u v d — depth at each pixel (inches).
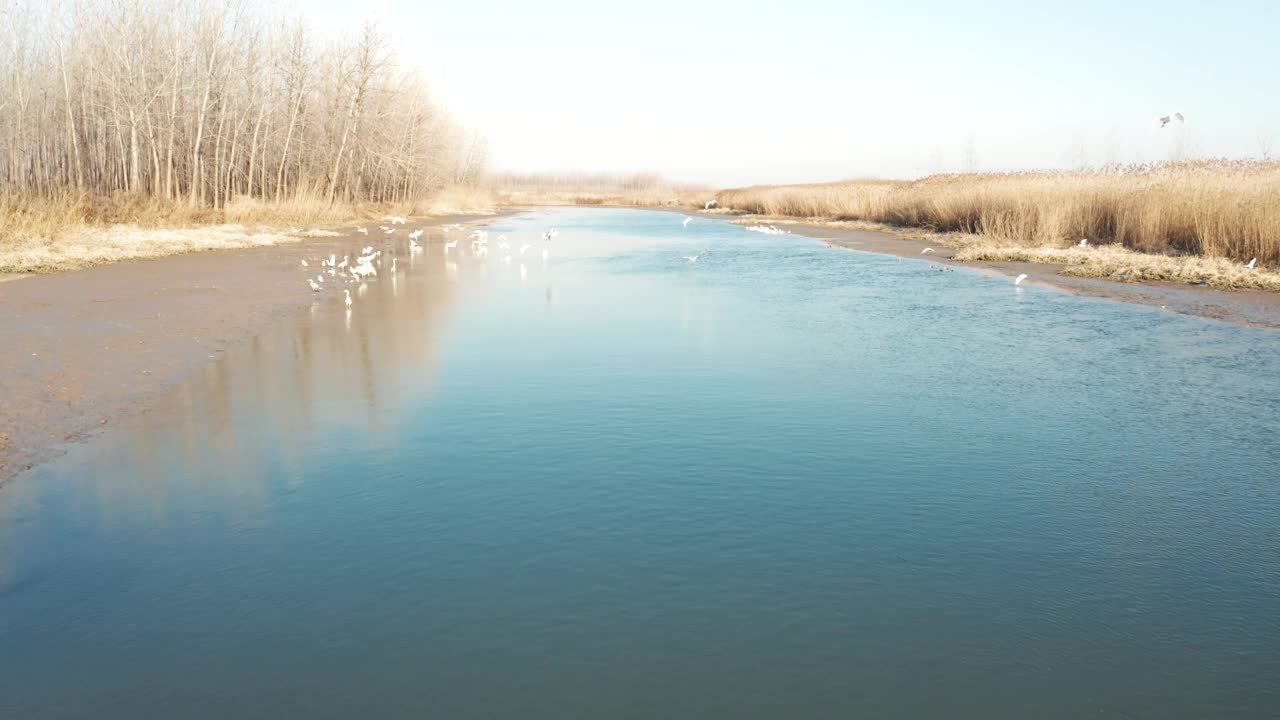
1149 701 186.1
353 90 2514.8
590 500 298.4
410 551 257.4
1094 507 296.2
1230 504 299.9
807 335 621.6
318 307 730.8
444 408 414.9
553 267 1157.7
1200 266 929.5
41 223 1167.6
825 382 474.3
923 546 263.7
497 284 936.9
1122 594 234.4
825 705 183.6
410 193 3019.2
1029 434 378.9
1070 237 1307.8
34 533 269.0
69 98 1728.6
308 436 368.5
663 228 2311.8
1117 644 209.3
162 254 1111.6
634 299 817.5
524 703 183.9
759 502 297.4
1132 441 370.3
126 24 1812.3
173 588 234.4
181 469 326.3
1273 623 219.9
